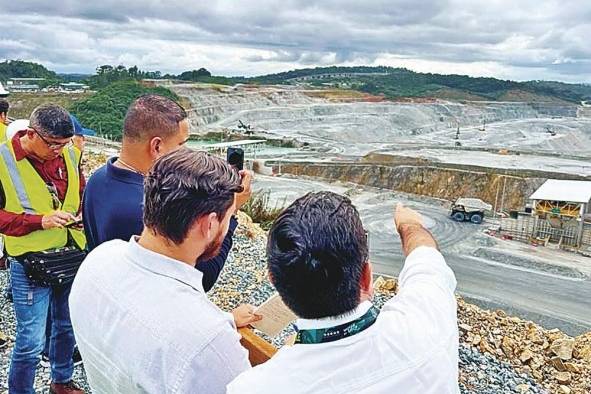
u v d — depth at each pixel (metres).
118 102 112.62
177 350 1.49
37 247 3.17
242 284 6.36
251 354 1.95
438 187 68.50
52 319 3.44
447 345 1.29
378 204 45.91
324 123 152.25
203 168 1.58
